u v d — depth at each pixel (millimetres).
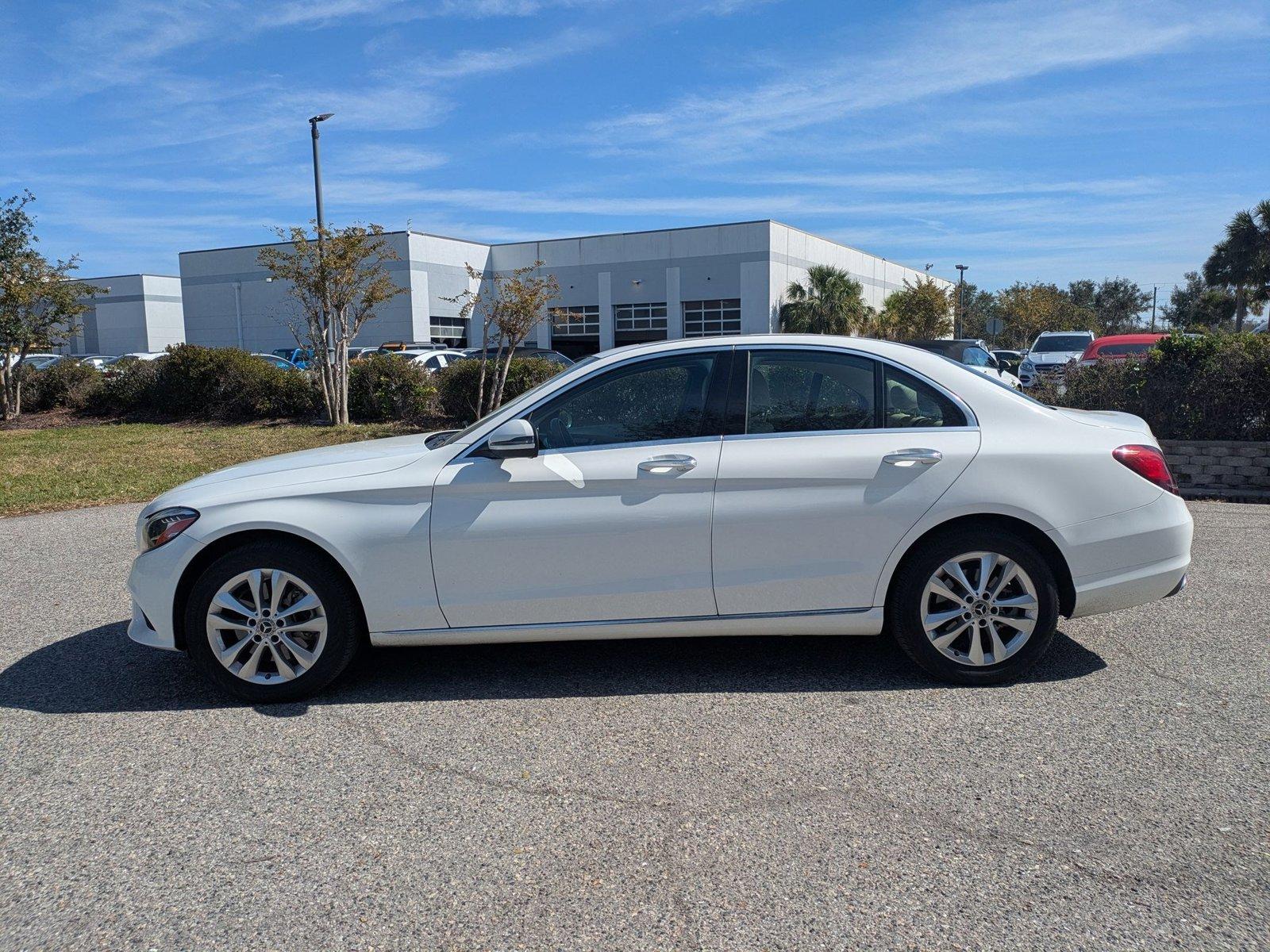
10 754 3762
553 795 3340
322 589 4172
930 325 49344
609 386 4328
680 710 4082
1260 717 3850
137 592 4250
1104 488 4172
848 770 3471
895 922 2568
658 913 2635
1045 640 4168
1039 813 3129
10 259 18656
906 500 4121
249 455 13781
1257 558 6531
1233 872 2766
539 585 4215
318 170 20516
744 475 4137
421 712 4125
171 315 54219
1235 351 9773
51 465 12852
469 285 46531
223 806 3305
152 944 2545
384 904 2709
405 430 16062
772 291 43250
